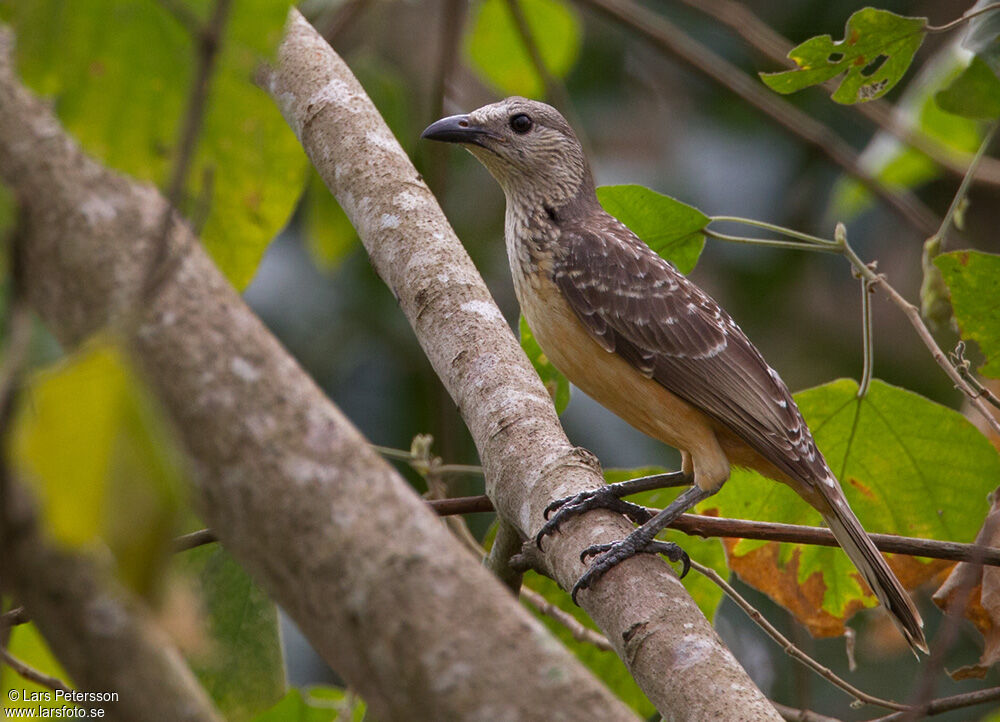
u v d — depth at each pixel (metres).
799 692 10.54
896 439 8.84
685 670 5.81
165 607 2.80
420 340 8.02
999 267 7.82
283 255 12.65
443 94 11.60
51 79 4.36
